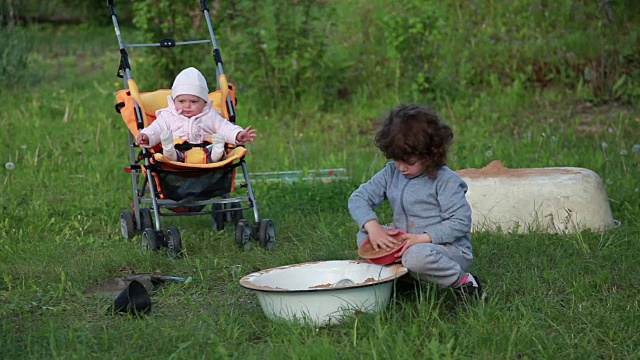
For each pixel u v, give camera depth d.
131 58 13.49
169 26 11.39
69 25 18.08
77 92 12.30
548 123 9.87
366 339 3.89
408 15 11.07
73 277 5.21
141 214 6.38
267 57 11.05
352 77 11.64
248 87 11.16
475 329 3.95
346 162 8.62
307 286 4.52
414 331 3.90
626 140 8.94
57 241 6.00
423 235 4.32
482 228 6.04
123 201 7.41
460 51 11.84
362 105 10.97
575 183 6.04
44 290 5.02
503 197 6.08
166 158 5.82
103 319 4.49
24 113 11.01
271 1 11.02
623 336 4.00
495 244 5.59
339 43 12.23
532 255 5.38
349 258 5.43
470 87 11.27
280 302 4.12
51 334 3.97
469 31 12.24
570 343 3.93
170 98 6.38
